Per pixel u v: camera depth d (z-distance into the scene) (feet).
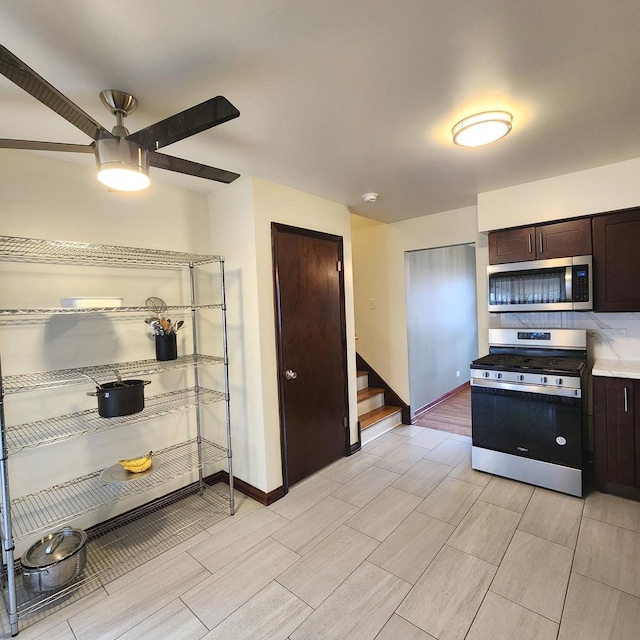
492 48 4.45
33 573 5.82
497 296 10.26
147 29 3.88
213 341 9.73
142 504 8.49
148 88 4.95
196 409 9.43
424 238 13.10
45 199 7.06
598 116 6.23
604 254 8.73
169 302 8.97
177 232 9.14
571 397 8.34
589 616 5.33
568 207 9.11
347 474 10.10
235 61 4.50
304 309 9.94
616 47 4.48
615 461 8.41
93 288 7.77
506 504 8.28
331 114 5.87
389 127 6.38
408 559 6.66
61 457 7.28
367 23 3.95
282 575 6.38
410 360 14.25
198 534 7.61
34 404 6.97
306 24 3.92
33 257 6.92
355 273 15.23
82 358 7.57
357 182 9.20
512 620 5.32
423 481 9.52
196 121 4.34
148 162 5.02
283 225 9.27
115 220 8.04
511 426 9.27
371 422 12.52
